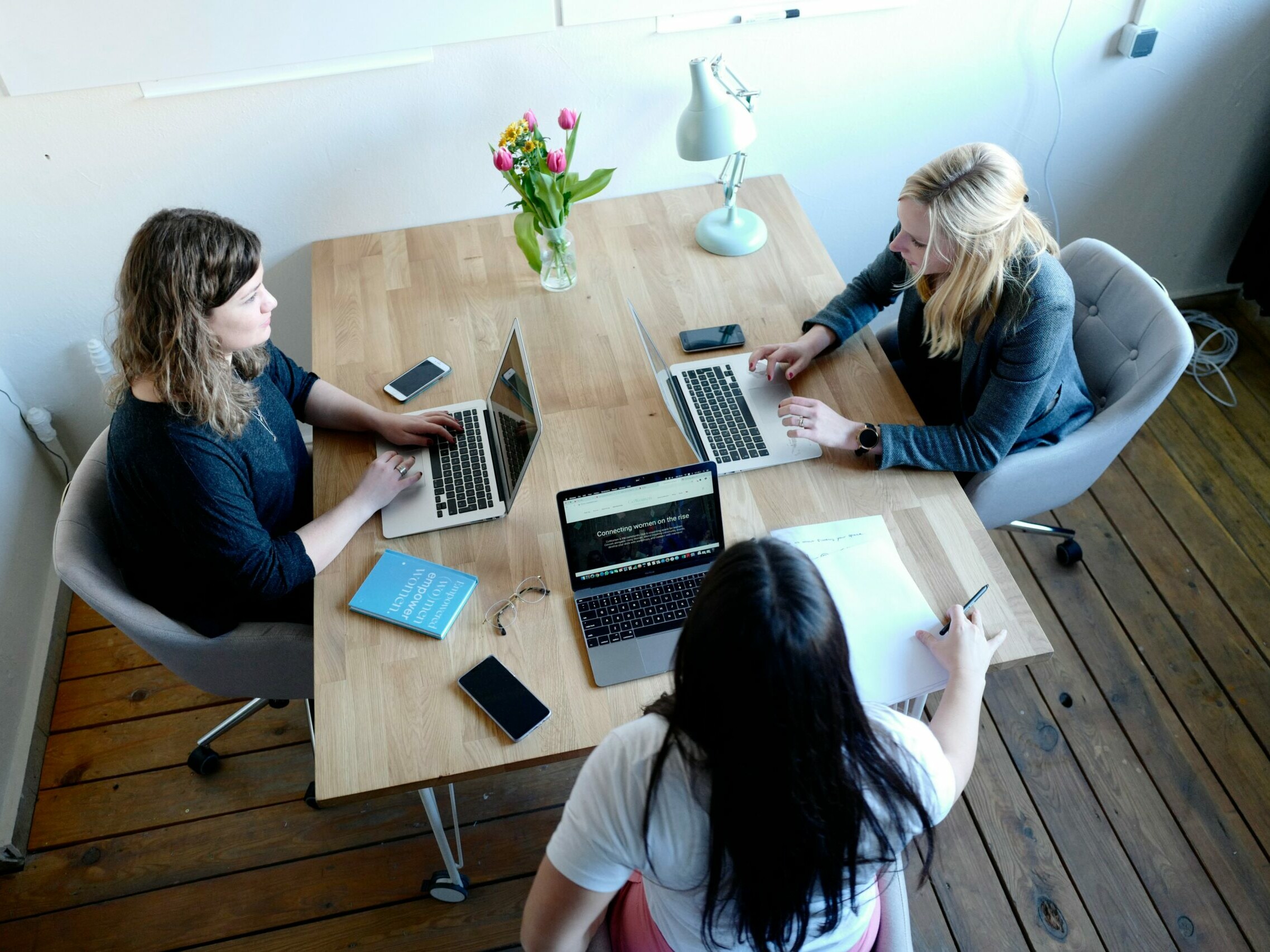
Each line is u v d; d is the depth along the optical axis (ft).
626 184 8.11
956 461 5.56
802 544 5.22
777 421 5.93
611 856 3.04
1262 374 9.51
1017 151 8.59
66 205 7.09
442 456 5.85
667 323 6.68
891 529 5.33
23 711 7.22
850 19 7.37
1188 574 7.99
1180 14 7.77
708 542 5.16
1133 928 6.15
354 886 6.55
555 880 3.18
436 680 4.78
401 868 6.63
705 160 6.50
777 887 2.92
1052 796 6.77
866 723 2.85
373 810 6.91
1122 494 8.57
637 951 3.73
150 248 4.47
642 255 7.26
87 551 5.05
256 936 6.35
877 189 8.64
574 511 4.94
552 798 6.91
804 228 7.47
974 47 7.73
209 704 7.55
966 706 4.24
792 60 7.54
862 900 3.56
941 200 5.17
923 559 5.17
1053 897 6.30
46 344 7.86
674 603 5.01
